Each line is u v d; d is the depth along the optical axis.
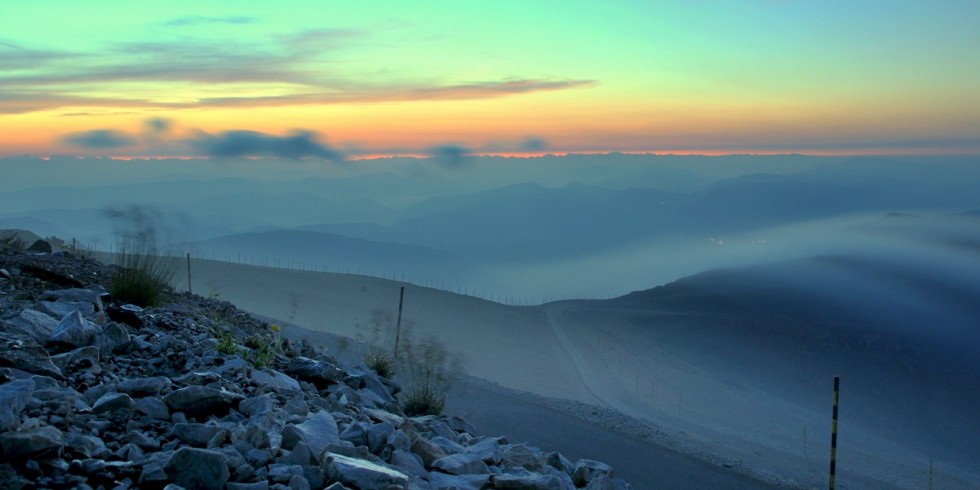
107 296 11.05
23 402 5.45
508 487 6.89
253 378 8.38
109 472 4.93
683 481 11.66
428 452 7.30
